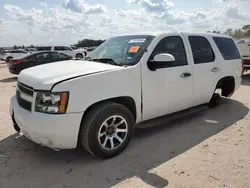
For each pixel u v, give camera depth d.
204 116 5.19
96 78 3.16
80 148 3.74
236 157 3.38
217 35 5.38
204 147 3.70
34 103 3.02
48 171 3.10
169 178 2.90
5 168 3.17
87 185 2.79
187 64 4.39
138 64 3.62
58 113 2.91
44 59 12.73
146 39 3.99
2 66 22.67
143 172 3.04
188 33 4.61
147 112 3.84
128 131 3.55
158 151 3.60
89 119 3.13
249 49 10.12
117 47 4.18
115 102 3.52
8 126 4.71
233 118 5.04
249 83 9.32
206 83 4.83
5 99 7.29
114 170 3.09
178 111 4.52
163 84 3.96
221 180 2.84
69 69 3.35
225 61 5.30
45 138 2.98
